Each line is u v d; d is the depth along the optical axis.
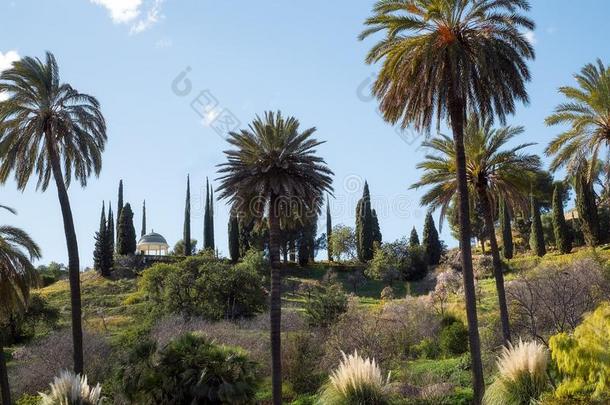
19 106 29.97
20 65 30.11
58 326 55.00
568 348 14.89
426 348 37.88
